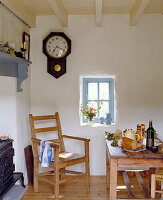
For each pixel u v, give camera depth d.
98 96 4.05
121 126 3.82
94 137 3.85
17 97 3.31
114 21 3.74
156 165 2.44
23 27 3.51
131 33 3.74
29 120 3.46
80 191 3.29
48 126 3.88
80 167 3.89
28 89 3.75
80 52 3.79
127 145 2.56
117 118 3.81
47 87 3.84
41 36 3.80
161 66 3.74
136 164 2.46
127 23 3.73
